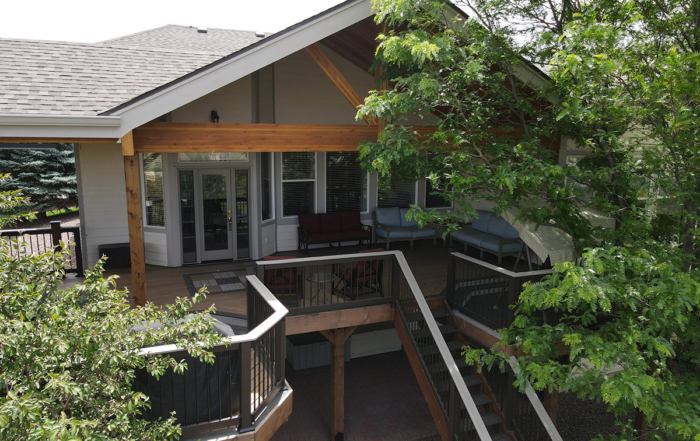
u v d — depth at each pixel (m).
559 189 6.01
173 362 3.92
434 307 9.00
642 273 4.98
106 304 3.80
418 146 6.99
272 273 8.20
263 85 11.27
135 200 6.69
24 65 7.34
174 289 9.72
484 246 11.53
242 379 4.66
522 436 7.36
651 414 4.70
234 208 11.87
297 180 12.85
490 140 8.29
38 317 3.61
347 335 8.59
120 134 6.37
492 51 7.21
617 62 5.90
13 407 2.68
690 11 6.47
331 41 10.74
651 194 6.12
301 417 9.66
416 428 9.42
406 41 6.12
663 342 4.78
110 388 3.48
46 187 22.17
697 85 4.83
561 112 5.64
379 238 13.70
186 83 6.59
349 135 8.34
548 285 5.49
